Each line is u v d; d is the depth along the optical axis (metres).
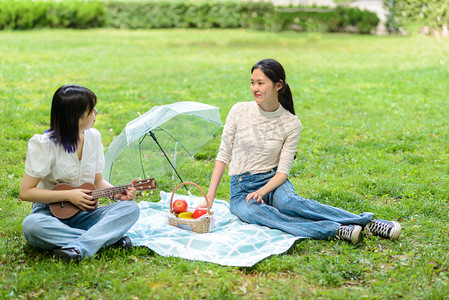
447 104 9.20
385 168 5.79
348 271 3.41
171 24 24.69
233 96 9.80
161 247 3.68
